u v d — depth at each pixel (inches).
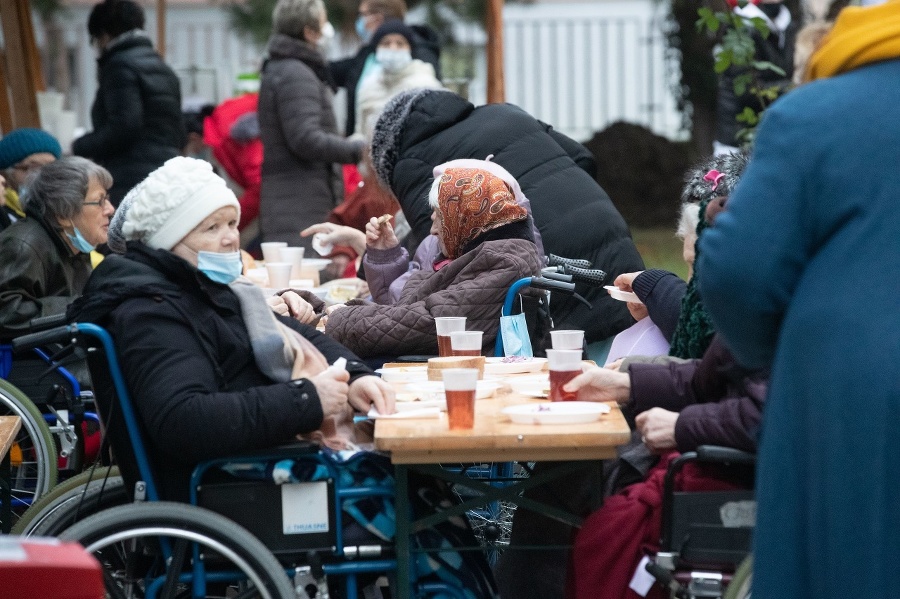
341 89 856.3
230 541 263.4
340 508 276.5
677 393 288.2
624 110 1462.8
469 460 260.5
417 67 688.4
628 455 309.6
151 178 285.6
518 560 321.7
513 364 333.7
